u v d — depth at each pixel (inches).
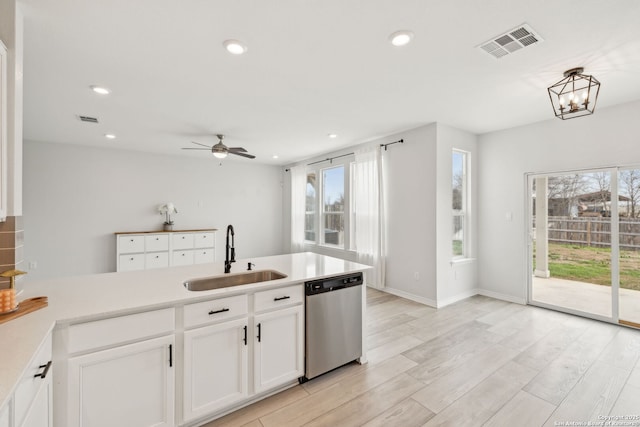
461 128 169.6
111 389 59.9
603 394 83.6
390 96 122.7
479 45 84.7
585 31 77.7
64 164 205.8
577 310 145.9
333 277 94.1
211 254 249.0
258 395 81.6
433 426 71.7
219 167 269.6
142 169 233.3
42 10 68.2
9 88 64.1
